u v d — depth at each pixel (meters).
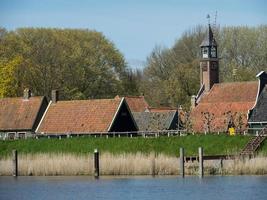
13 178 164.38
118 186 144.38
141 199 126.69
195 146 196.12
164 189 137.50
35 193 138.25
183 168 155.25
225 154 179.88
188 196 128.00
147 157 169.00
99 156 170.38
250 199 122.94
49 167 167.25
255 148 187.62
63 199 130.00
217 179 149.88
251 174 156.38
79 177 163.12
